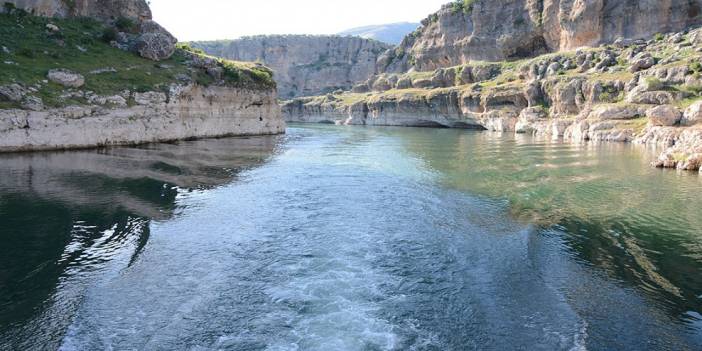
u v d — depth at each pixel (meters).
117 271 14.50
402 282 14.30
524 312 12.47
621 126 61.44
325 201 24.02
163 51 56.56
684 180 30.31
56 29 51.00
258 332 11.44
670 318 12.18
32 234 17.33
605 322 11.95
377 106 126.31
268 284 14.03
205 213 21.12
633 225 20.08
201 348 10.71
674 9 88.19
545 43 114.50
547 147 53.25
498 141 63.22
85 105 40.38
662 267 15.55
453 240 18.06
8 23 48.50
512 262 15.82
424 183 29.23
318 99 157.50
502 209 22.72
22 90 36.25
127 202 22.09
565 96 78.00
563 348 10.76
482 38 125.38
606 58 81.69
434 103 112.31
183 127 53.19
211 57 69.25
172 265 15.18
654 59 72.94
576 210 22.56
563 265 15.62
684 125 54.19
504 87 96.38
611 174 32.88
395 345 10.93
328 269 15.22
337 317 12.20
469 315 12.32
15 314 11.77
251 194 25.20
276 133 74.56
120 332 11.19
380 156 43.56
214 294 13.28
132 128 44.88
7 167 29.05
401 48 164.62
